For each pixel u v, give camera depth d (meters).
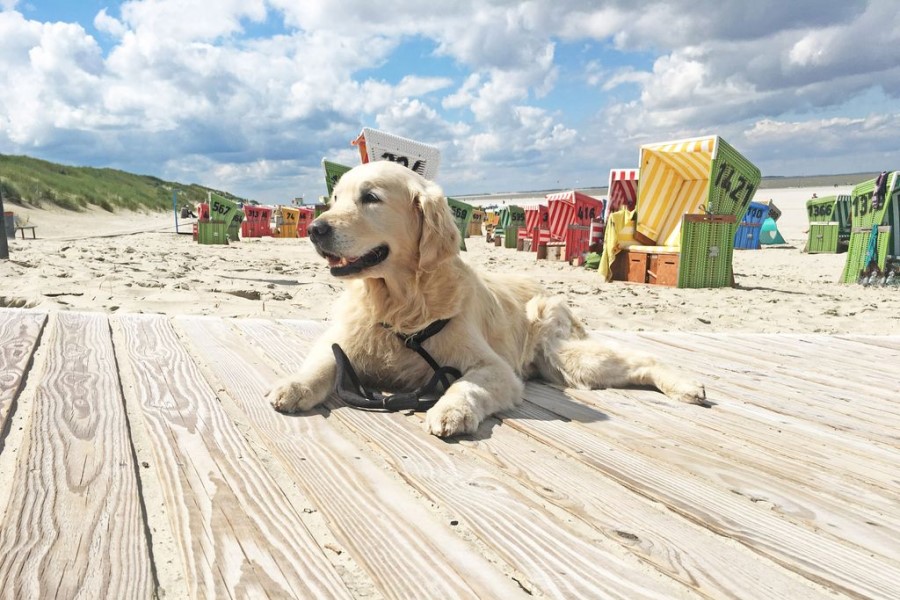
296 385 2.88
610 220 10.72
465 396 2.79
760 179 10.05
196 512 1.80
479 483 2.12
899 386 3.82
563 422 2.89
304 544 1.65
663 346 4.87
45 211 31.25
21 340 3.74
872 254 10.59
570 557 1.66
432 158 9.24
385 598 1.44
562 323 4.07
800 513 2.01
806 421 3.08
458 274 3.31
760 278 11.77
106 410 2.64
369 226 3.10
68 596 1.38
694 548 1.75
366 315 3.31
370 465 2.26
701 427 2.91
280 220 26.25
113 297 6.40
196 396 2.97
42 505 1.79
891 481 2.32
